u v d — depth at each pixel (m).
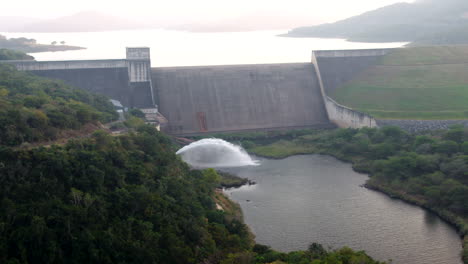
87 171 89.19
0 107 106.94
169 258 80.81
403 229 113.31
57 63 195.38
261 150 176.12
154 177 102.88
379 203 128.62
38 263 72.94
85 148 99.31
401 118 185.50
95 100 162.88
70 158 89.62
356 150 166.75
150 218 87.19
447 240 108.19
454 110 189.12
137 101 194.38
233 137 189.62
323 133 191.88
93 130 119.75
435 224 116.12
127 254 78.25
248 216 119.69
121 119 151.50
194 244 87.81
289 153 172.62
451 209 119.81
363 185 141.88
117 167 96.69
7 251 72.19
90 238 76.50
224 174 149.00
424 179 135.25
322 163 163.12
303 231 111.50
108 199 87.19
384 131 171.12
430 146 152.00
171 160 116.38
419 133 174.25
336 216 119.94
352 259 86.50
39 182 83.12
